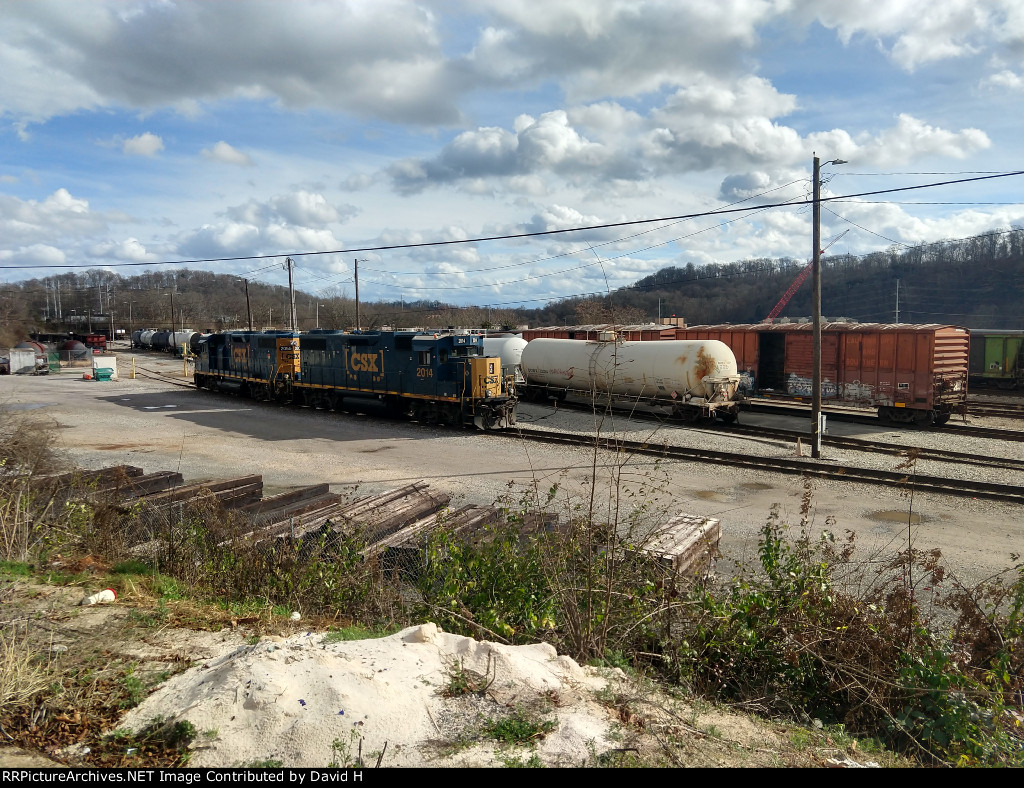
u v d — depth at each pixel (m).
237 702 4.07
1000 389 33.44
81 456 18.89
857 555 10.57
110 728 4.02
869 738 5.45
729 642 6.36
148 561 8.55
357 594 7.32
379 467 17.38
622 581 7.03
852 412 26.92
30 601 6.42
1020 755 4.79
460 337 23.78
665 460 17.83
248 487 13.14
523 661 5.07
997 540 11.39
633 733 4.36
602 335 26.47
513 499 13.50
